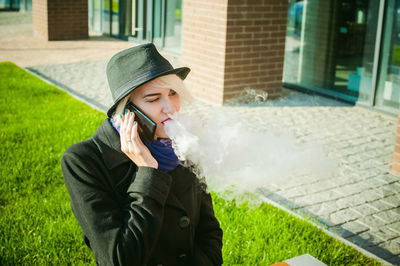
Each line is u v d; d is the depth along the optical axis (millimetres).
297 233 3703
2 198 4375
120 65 1493
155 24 13609
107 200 1477
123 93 1461
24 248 3543
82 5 15445
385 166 5457
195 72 8672
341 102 8594
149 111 1549
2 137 6039
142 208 1443
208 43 8227
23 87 9031
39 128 6473
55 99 8281
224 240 3604
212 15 8023
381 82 7922
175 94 1630
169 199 1584
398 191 4812
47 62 11836
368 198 4633
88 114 7309
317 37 9047
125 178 1531
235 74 8125
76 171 1476
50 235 3709
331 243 3641
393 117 7629
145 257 1421
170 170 1649
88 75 10438
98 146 1538
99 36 16250
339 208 4410
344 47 8539
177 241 1608
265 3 8078
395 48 7621
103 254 1421
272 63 8500
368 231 4008
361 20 8133
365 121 7355
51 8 14914
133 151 1496
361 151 5934
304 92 9352
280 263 2248
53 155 5402
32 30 17891
